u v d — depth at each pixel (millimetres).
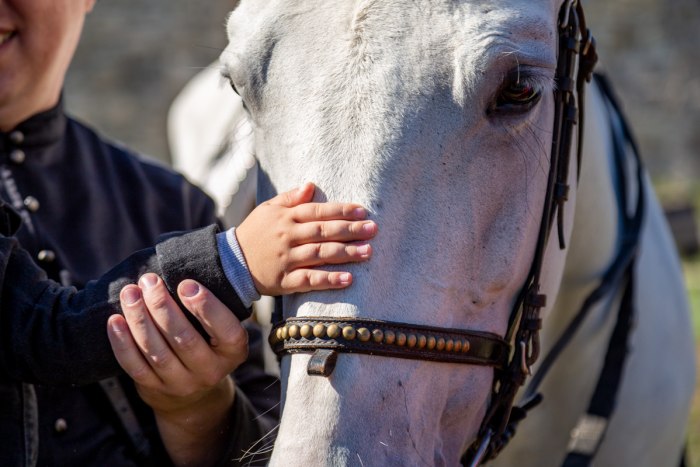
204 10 17312
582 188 3727
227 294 2697
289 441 2508
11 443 2846
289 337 2611
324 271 2578
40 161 3322
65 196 3352
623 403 4129
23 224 3189
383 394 2543
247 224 2713
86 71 17016
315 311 2576
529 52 2689
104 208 3400
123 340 2727
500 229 2771
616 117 4406
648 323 4254
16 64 3238
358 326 2537
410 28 2676
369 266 2582
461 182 2682
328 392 2518
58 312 2818
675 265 4617
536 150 2832
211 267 2701
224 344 2734
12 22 3203
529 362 2924
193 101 7492
